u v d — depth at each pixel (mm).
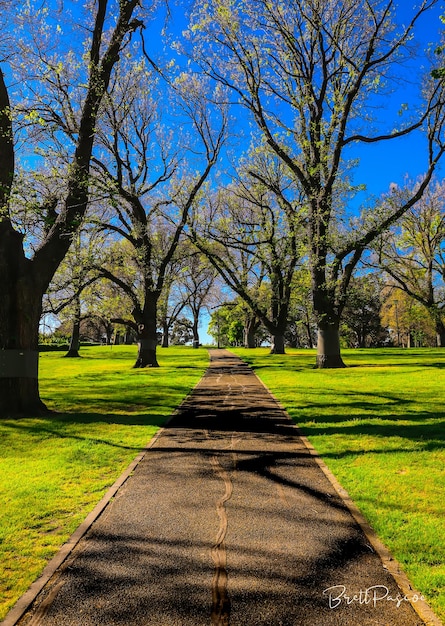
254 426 9188
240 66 20719
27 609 3322
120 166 23266
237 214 33406
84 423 9781
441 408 10594
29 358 10898
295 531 4496
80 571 3816
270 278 31594
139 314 26500
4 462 6973
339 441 7793
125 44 13836
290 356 32312
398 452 7016
